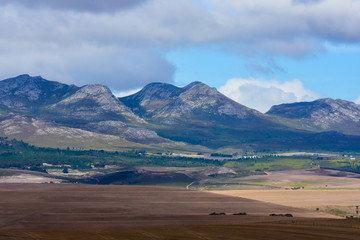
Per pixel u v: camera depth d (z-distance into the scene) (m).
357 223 104.94
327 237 82.25
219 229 96.00
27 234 94.12
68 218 131.88
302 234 86.19
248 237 84.06
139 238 86.31
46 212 143.62
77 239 86.44
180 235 88.50
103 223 121.12
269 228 95.81
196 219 127.69
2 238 88.25
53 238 87.62
